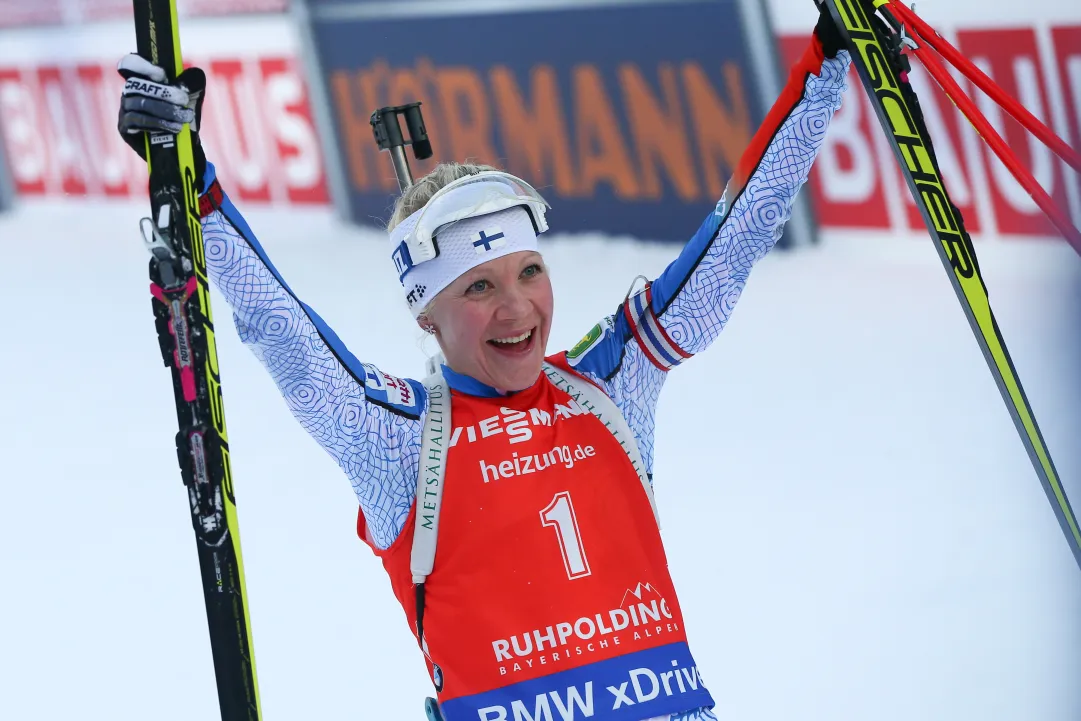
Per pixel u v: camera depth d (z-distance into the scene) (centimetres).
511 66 3288
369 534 842
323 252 3522
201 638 1666
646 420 879
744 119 2970
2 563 1927
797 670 1406
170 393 2620
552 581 789
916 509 1712
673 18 3008
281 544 1866
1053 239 2534
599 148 3191
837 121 2834
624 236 3184
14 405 2656
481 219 812
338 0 3509
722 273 873
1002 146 884
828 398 2125
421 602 804
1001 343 870
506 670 777
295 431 2269
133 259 3753
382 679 1517
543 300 822
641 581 809
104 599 1789
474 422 823
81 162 4172
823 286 2684
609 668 780
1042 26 2548
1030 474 1761
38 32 4166
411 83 3469
